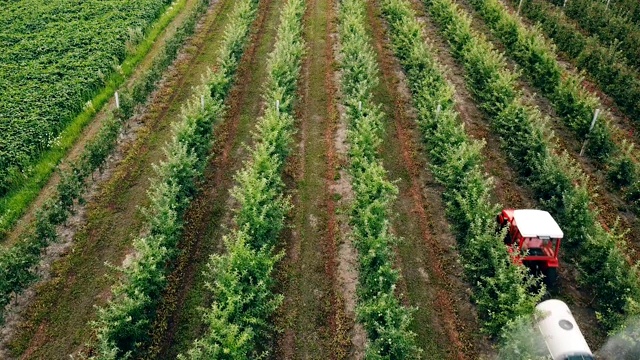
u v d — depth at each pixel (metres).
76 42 36.59
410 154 28.12
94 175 26.14
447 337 19.36
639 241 23.59
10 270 18.78
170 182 22.38
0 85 31.34
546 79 31.89
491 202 25.34
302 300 20.52
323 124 30.50
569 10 42.38
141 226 23.36
